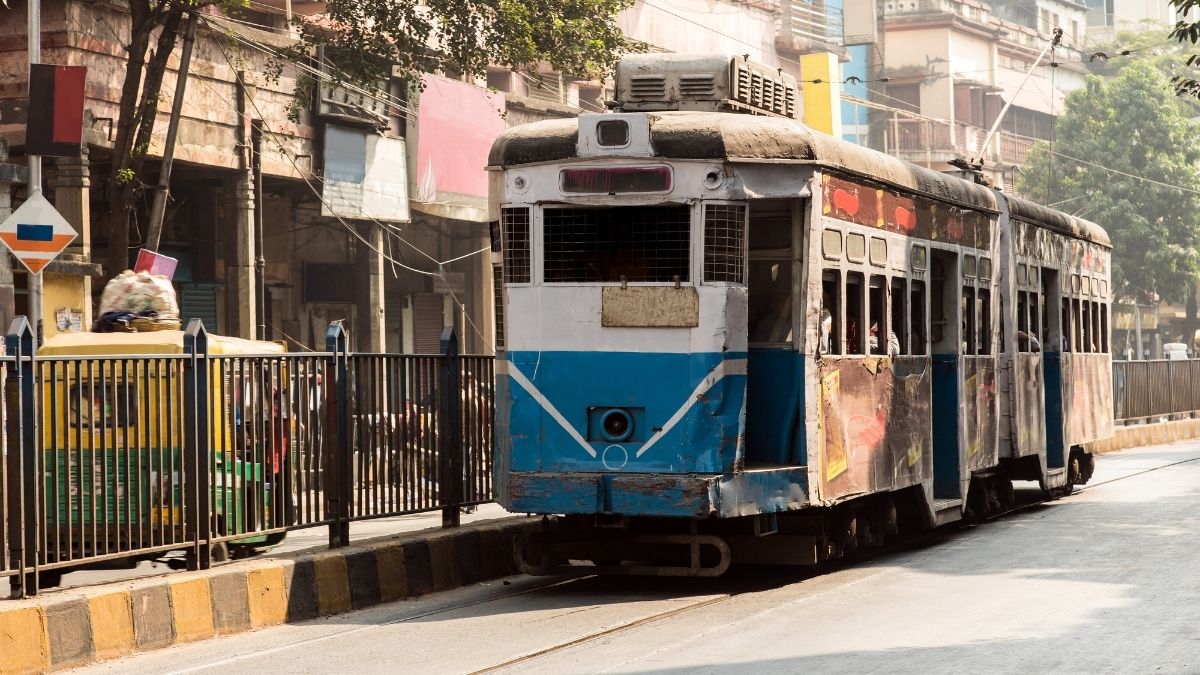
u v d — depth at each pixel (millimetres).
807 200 10711
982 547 13328
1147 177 54875
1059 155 55625
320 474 10797
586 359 10508
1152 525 14867
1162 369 33688
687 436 10242
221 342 11289
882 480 12125
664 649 8445
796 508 10664
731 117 10570
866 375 11781
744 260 10461
